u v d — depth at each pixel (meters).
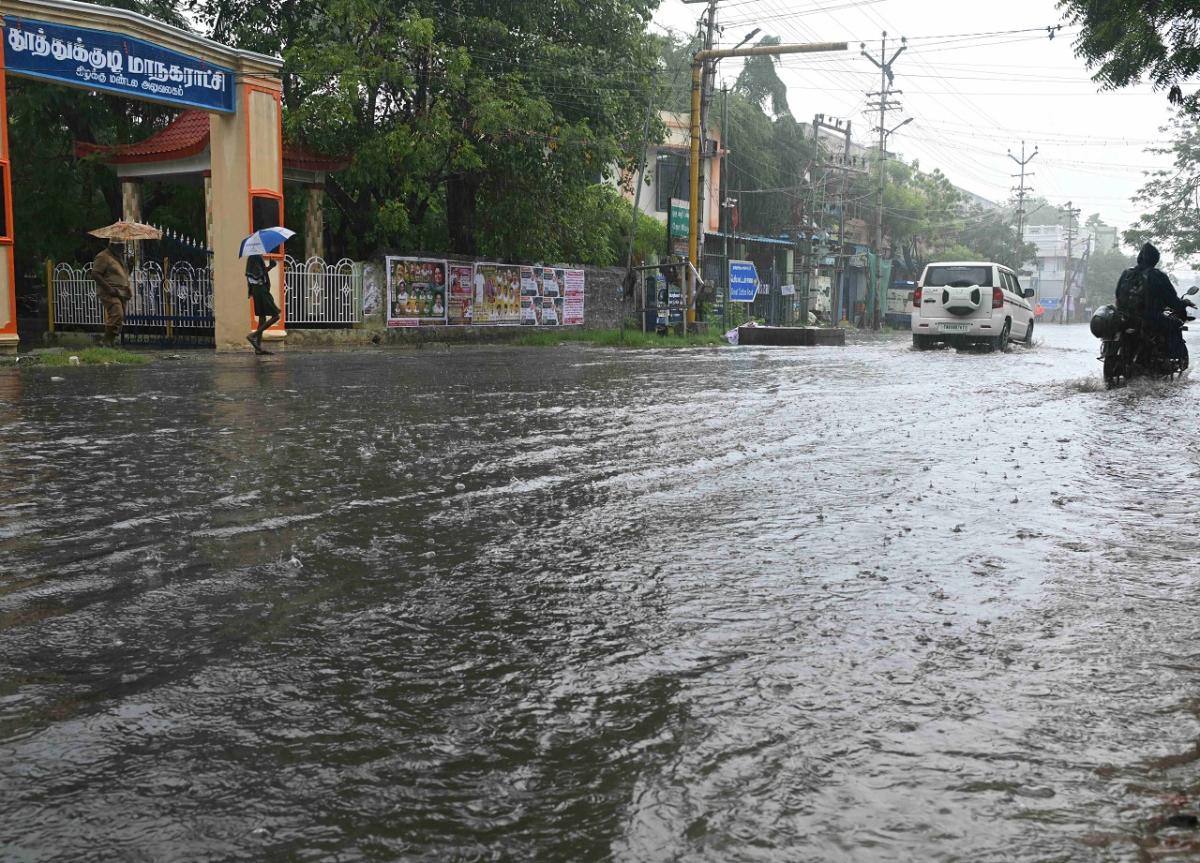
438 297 23.91
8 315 15.42
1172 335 12.63
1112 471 6.07
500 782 2.13
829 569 3.85
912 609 3.36
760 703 2.56
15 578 3.62
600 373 13.62
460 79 21.72
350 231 26.50
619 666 2.82
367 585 3.59
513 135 22.92
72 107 23.44
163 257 21.77
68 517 4.57
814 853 1.86
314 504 4.91
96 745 2.29
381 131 22.27
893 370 14.71
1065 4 14.02
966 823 1.98
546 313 28.33
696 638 3.06
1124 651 2.98
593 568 3.84
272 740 2.32
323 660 2.85
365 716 2.47
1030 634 3.12
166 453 6.35
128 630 3.09
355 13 21.08
